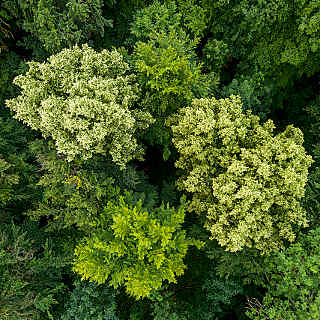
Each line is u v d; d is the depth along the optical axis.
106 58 8.17
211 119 7.43
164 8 9.32
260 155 7.38
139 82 8.48
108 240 7.24
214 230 7.17
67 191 7.63
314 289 7.09
